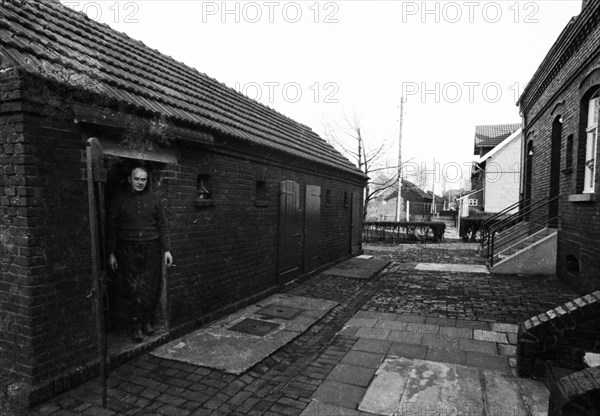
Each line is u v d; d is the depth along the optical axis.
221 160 5.64
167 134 4.38
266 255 7.05
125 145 4.04
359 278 9.02
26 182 3.19
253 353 4.35
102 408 3.26
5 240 3.31
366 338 5.08
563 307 3.90
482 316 6.11
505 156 26.86
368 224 19.27
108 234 4.27
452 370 4.09
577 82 8.01
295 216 8.16
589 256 7.04
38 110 3.24
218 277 5.63
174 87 5.84
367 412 3.29
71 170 3.57
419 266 11.11
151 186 4.62
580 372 2.83
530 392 3.59
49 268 3.39
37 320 3.29
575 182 7.90
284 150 7.16
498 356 4.47
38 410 3.19
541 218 11.11
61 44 4.21
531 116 13.16
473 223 19.27
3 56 3.11
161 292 4.62
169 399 3.45
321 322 5.78
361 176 12.42
